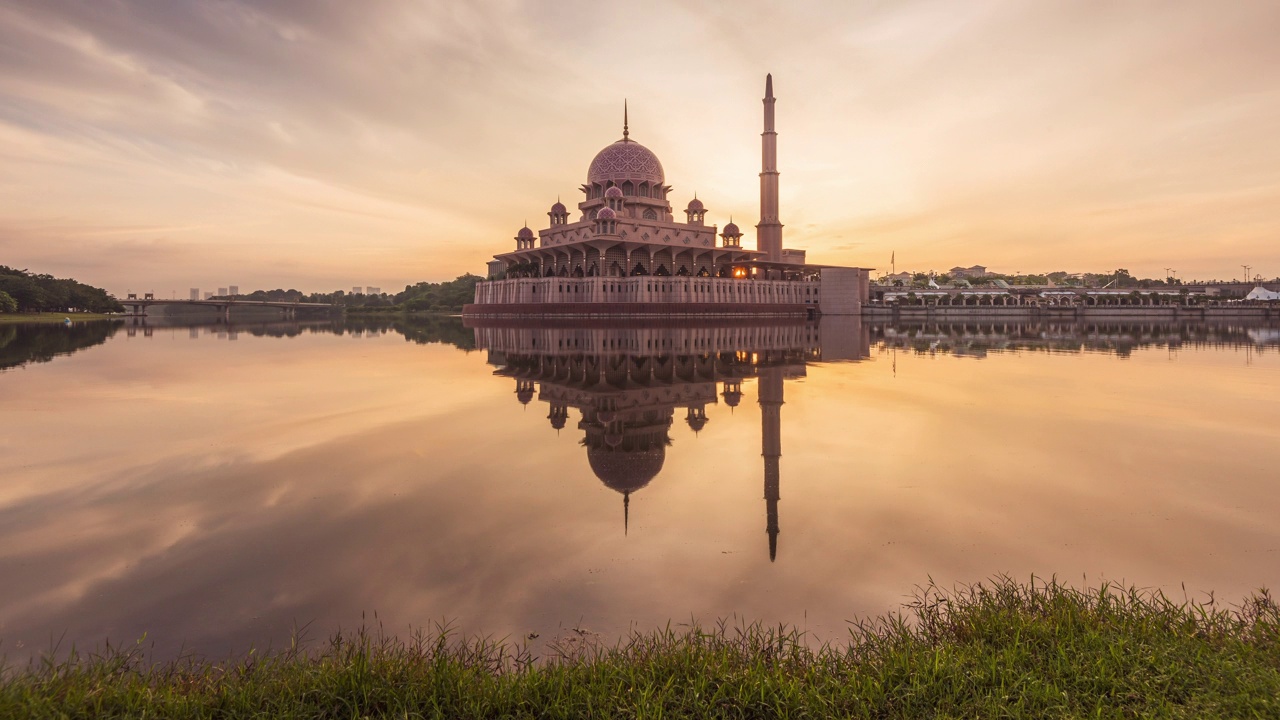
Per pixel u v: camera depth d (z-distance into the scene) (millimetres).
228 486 19906
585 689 8977
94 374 47438
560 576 13727
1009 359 58031
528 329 114625
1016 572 13664
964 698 8734
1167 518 16766
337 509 17828
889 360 57594
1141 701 8594
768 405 34062
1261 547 14805
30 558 14578
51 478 20641
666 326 120062
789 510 17703
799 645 10773
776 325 128875
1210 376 44656
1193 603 11172
